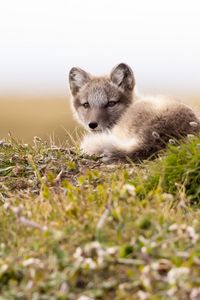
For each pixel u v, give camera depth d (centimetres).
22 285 984
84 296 948
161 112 1867
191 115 1850
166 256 1016
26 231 1180
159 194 1337
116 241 1081
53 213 1259
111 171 1673
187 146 1524
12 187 1614
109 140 1834
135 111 1947
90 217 1186
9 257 1055
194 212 1322
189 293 925
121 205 1225
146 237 1091
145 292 954
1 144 1895
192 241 1057
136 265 1012
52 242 1079
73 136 2095
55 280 973
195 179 1448
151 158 1756
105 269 1004
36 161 1764
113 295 963
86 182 1545
